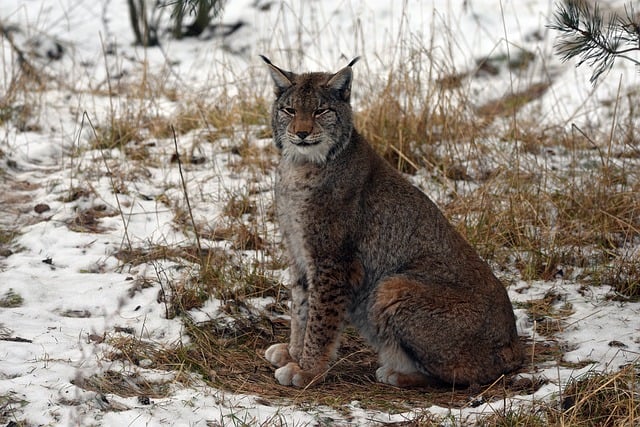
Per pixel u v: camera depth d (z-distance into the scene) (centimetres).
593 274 1162
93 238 1222
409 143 1462
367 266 973
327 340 955
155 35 2083
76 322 989
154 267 1102
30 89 1736
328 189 951
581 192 1310
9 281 1073
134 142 1562
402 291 928
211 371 916
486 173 1428
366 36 2016
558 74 1905
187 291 1059
